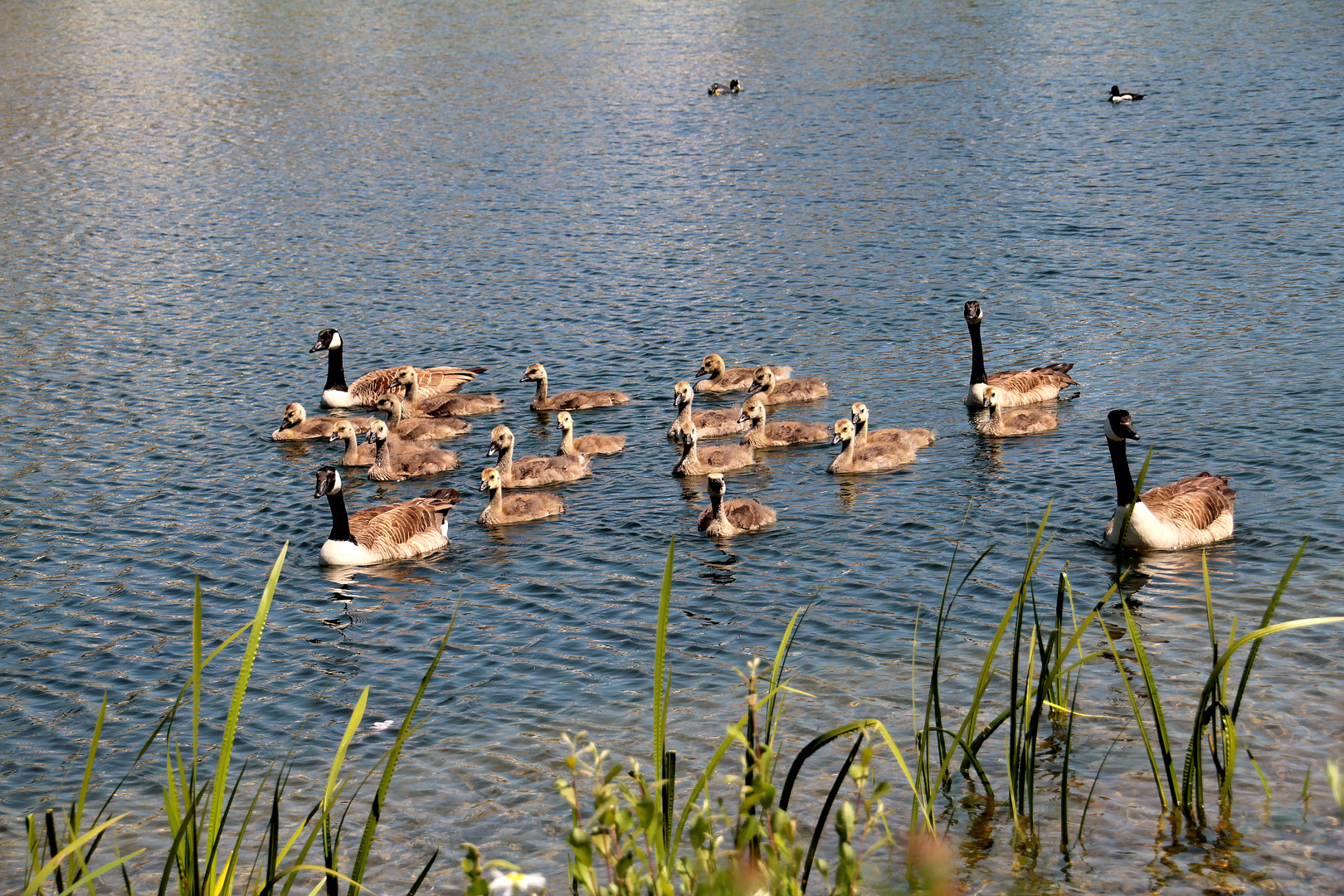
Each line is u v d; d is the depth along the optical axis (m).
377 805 10.05
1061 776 14.91
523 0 113.81
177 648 20.03
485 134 66.44
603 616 20.39
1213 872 12.91
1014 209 48.88
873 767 15.37
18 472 28.02
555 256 45.59
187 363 35.94
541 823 14.80
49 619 21.11
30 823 10.25
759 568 21.92
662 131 66.00
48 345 37.47
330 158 62.22
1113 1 102.12
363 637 20.11
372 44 94.25
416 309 40.47
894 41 89.81
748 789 9.15
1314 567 20.20
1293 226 44.09
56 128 69.25
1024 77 75.62
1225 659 13.11
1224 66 74.81
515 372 34.69
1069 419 28.98
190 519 25.39
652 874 9.18
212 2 115.12
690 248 45.91
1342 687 16.45
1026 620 19.17
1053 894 12.69
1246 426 27.20
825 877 9.06
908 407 30.77
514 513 24.86
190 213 52.84
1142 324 35.50
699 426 29.31
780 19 101.25
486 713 17.44
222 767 9.72
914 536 22.94
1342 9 91.44
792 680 17.75
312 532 24.67
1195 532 21.39
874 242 45.62
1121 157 56.06
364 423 30.67
